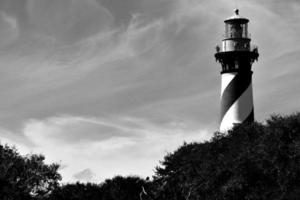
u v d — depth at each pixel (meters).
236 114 72.50
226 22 74.75
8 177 64.38
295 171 50.59
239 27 74.12
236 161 54.19
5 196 63.66
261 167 52.59
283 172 50.97
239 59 72.62
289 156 51.62
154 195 63.66
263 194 51.19
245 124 61.09
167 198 62.38
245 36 74.44
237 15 74.38
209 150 60.31
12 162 65.31
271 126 54.62
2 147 66.75
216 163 57.25
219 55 73.38
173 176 63.72
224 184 55.44
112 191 76.50
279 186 51.19
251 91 73.38
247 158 53.47
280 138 53.16
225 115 73.06
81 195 75.69
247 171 53.09
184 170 61.84
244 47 73.25
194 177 59.94
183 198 60.44
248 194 52.12
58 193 73.88
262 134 56.97
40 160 67.50
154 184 65.88
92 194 76.75
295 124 53.38
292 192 50.12
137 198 76.25
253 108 73.56
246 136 58.69
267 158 52.38
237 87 72.62
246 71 72.94
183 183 60.81
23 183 65.62
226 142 60.22
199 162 60.53
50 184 68.00
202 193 57.66
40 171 67.06
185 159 62.22
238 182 53.00
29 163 66.81
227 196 53.81
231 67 73.06
